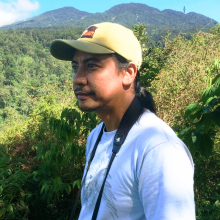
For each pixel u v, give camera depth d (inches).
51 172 99.3
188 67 161.8
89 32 39.0
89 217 36.7
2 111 1994.3
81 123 92.4
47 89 207.0
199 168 85.5
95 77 37.7
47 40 7258.9
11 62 4864.7
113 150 35.3
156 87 144.7
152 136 32.1
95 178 37.7
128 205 32.4
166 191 28.1
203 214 80.2
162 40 196.2
